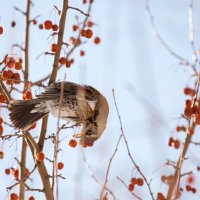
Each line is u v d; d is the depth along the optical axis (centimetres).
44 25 1164
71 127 1100
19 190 1088
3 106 1111
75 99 1173
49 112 1155
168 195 959
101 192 794
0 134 1091
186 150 1074
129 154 916
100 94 1234
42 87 1130
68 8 1145
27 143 1090
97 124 1221
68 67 1148
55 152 802
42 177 1029
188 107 1097
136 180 1066
